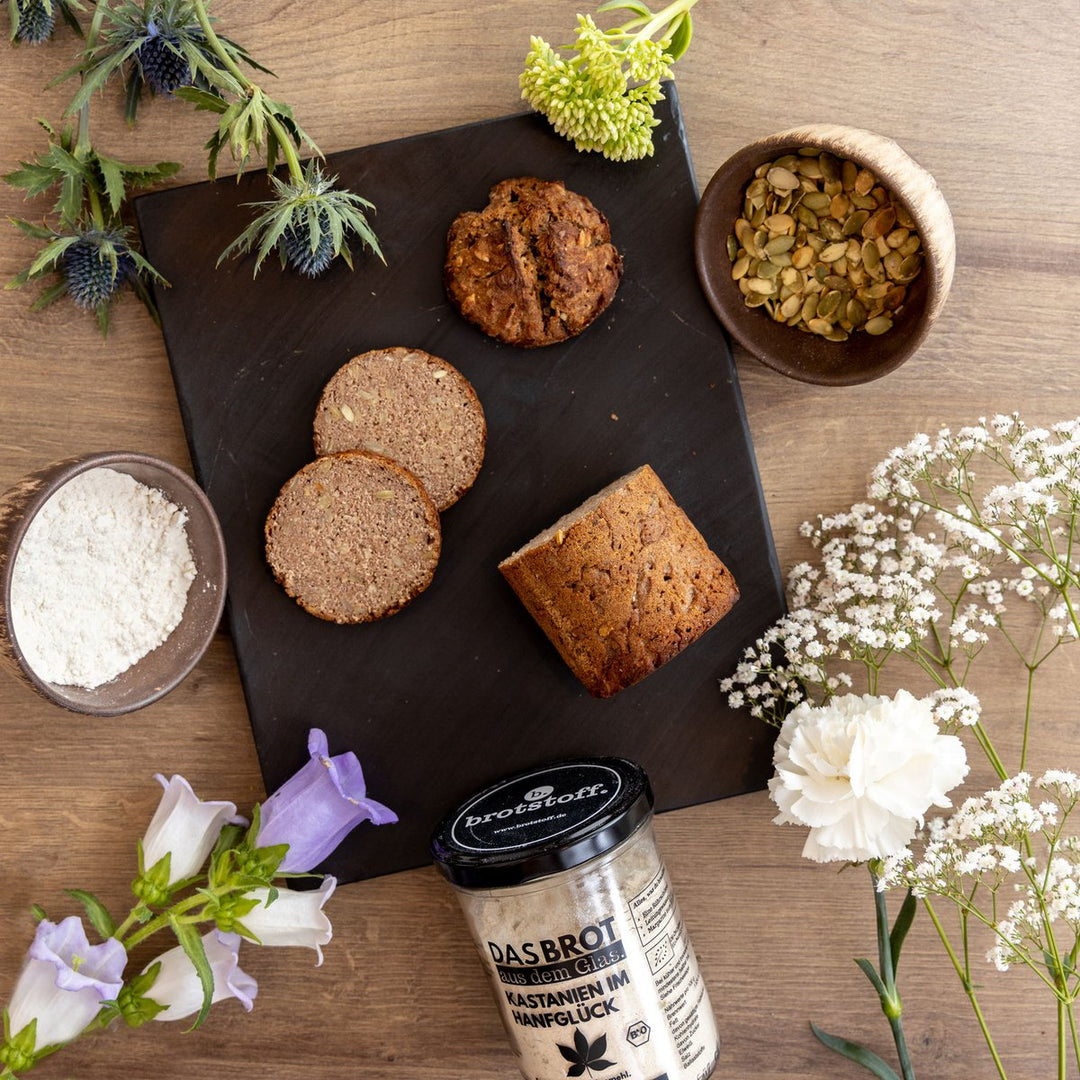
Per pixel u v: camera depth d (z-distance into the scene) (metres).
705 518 0.60
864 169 0.56
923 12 0.60
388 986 0.62
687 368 0.60
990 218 0.61
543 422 0.60
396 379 0.59
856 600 0.61
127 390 0.60
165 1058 0.62
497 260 0.58
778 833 0.62
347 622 0.59
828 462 0.61
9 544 0.52
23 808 0.61
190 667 0.56
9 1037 0.52
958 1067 0.62
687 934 0.59
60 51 0.59
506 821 0.55
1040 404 0.61
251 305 0.59
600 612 0.56
